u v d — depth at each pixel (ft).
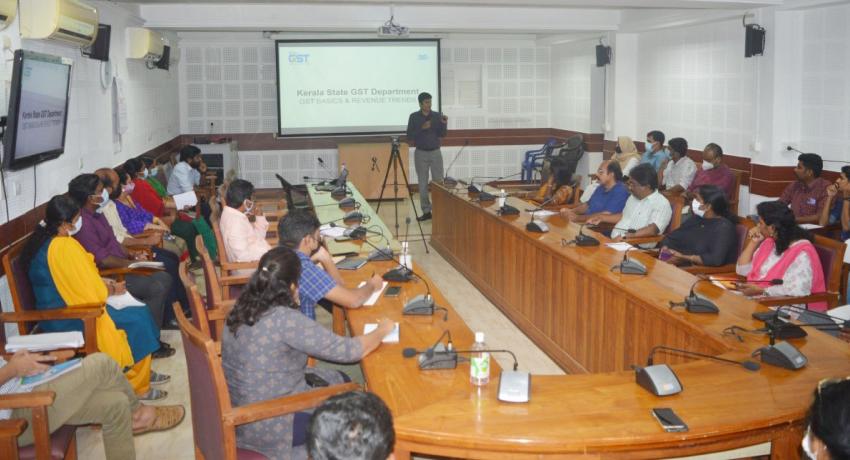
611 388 8.33
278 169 38.65
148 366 14.01
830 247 13.83
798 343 9.59
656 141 28.73
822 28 23.07
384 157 36.83
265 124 38.27
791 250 13.65
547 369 15.03
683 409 7.79
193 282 11.06
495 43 39.83
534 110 40.70
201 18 28.02
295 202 26.25
